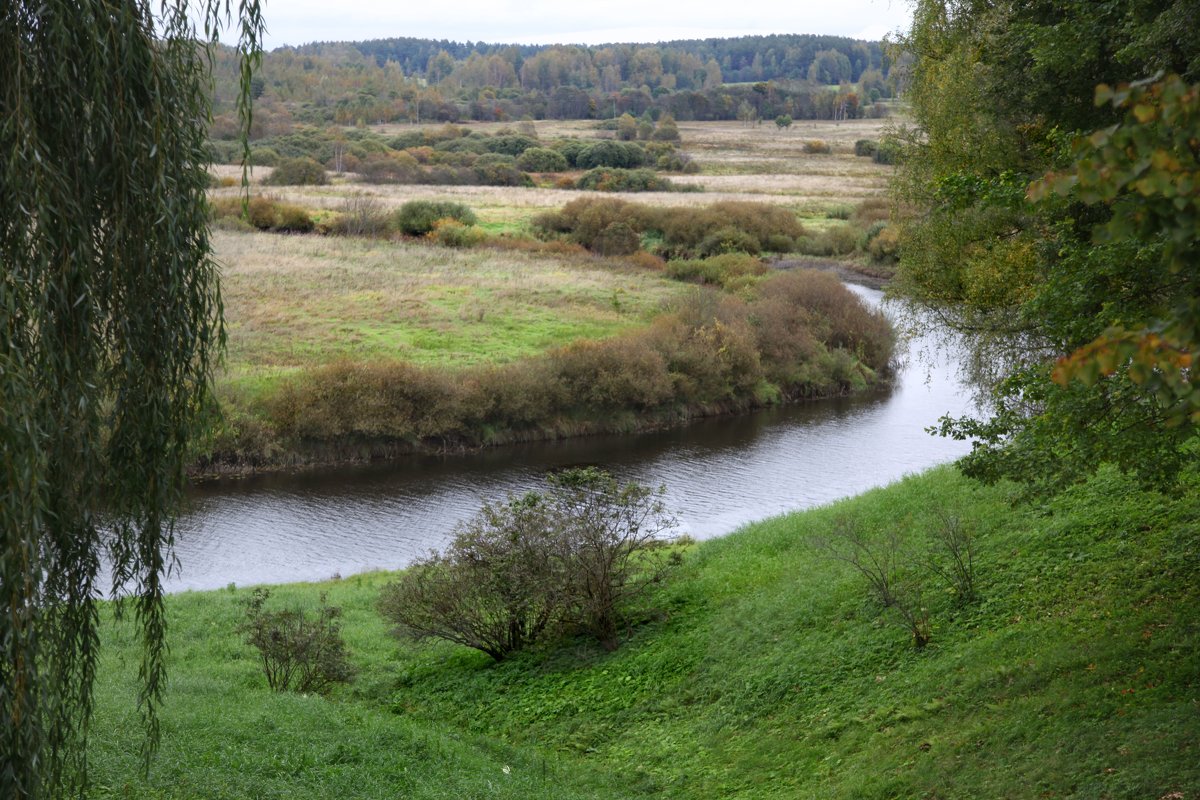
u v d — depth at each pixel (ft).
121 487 29.45
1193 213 15.05
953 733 41.14
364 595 92.17
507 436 171.53
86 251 26.37
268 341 188.14
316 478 149.18
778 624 61.62
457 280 249.34
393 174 442.50
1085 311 37.01
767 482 139.54
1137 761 32.63
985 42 70.85
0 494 22.77
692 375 190.19
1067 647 44.09
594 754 53.78
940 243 75.92
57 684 28.84
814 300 223.71
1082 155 16.22
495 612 68.74
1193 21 38.81
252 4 28.50
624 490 69.10
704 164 533.96
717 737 51.24
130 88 27.22
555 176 472.44
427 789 42.11
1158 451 35.76
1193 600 43.91
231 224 294.25
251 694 59.82
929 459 150.10
